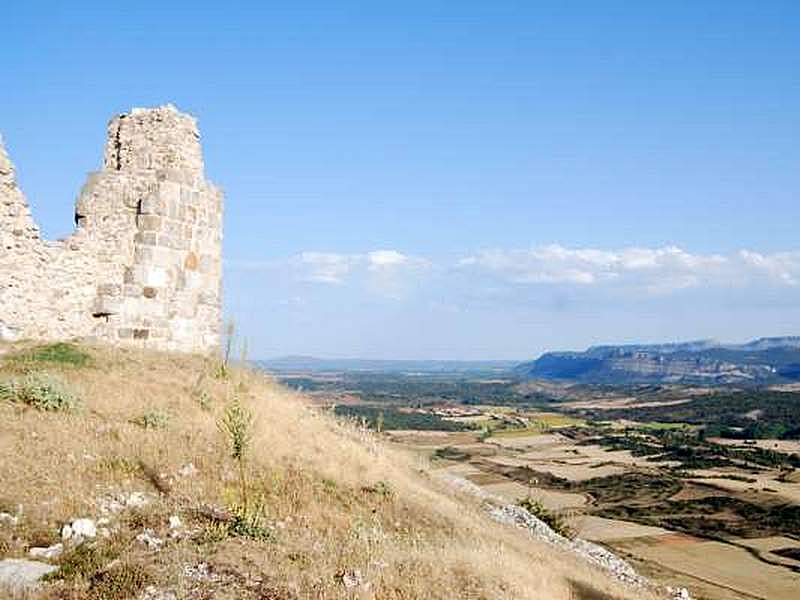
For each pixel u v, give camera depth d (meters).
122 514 12.20
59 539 11.01
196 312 24.89
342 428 26.09
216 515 13.02
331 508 16.02
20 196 20.75
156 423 17.06
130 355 21.81
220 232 26.23
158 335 23.52
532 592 13.50
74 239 22.30
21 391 16.52
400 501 18.36
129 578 9.66
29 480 12.59
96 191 23.20
